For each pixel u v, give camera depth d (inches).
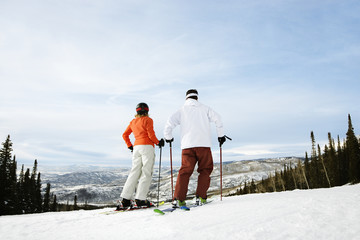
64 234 94.5
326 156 2326.5
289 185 2556.6
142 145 170.2
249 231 73.6
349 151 1841.8
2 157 1432.1
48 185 2327.8
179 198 139.6
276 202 110.9
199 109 163.9
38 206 2053.4
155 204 172.1
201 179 152.9
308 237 64.0
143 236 82.4
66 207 3427.7
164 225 93.8
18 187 1747.0
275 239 65.4
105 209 172.9
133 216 124.8
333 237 62.3
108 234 89.8
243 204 118.5
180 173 149.3
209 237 72.9
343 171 1982.0
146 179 164.4
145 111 177.9
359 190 127.1
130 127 183.5
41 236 93.4
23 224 118.3
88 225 109.7
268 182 3063.5
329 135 2169.0
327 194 119.6
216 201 160.4
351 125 1834.4
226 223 86.1
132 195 166.7
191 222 94.3
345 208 85.7
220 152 174.1
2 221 129.1
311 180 2278.5
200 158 154.9
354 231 64.1
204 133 157.6
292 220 79.1
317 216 80.0
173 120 163.8
